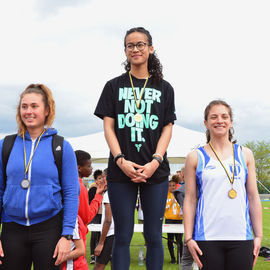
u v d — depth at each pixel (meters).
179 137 9.88
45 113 2.37
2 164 2.28
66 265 2.64
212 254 2.44
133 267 6.14
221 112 2.66
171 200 7.09
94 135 10.36
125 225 2.77
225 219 2.47
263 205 24.88
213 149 2.66
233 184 2.53
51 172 2.21
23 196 2.15
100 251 4.38
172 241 6.21
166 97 3.00
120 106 2.89
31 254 2.19
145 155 2.79
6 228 2.21
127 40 2.96
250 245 2.45
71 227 2.21
